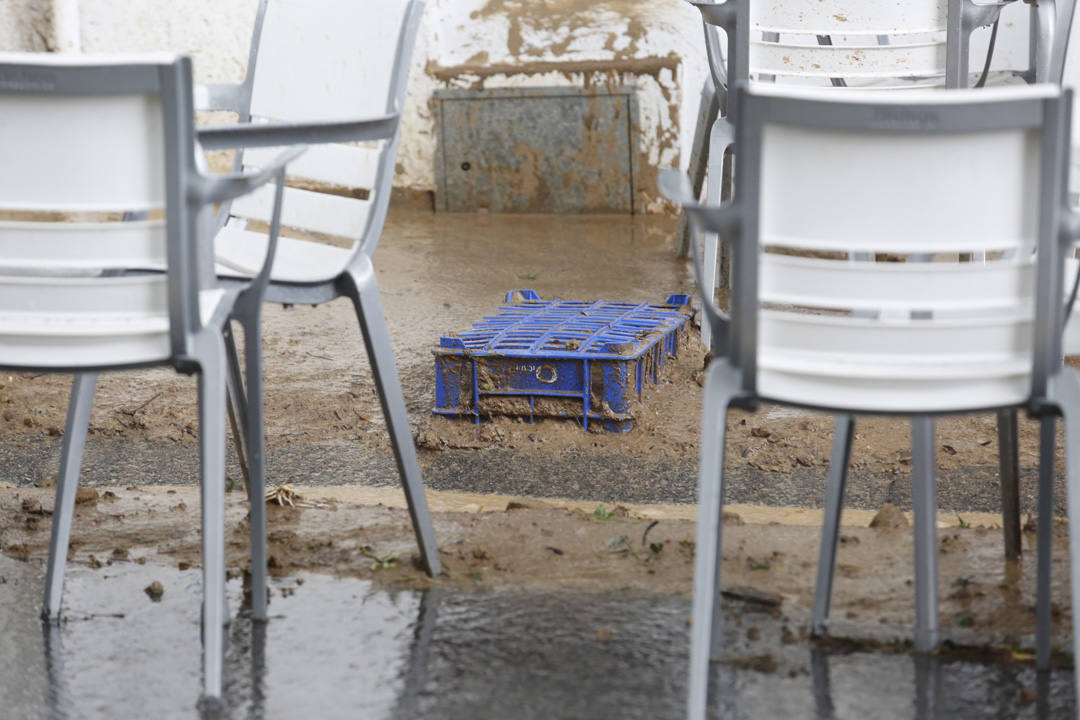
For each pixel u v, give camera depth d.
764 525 5.91
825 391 3.65
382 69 5.37
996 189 3.41
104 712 4.28
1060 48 6.84
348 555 5.66
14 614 5.10
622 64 15.16
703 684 3.68
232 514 6.22
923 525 4.57
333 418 7.84
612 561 5.52
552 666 4.57
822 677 4.44
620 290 10.91
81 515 6.21
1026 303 3.58
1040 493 4.37
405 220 15.38
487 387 7.53
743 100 3.41
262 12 6.09
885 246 3.46
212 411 4.09
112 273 5.26
